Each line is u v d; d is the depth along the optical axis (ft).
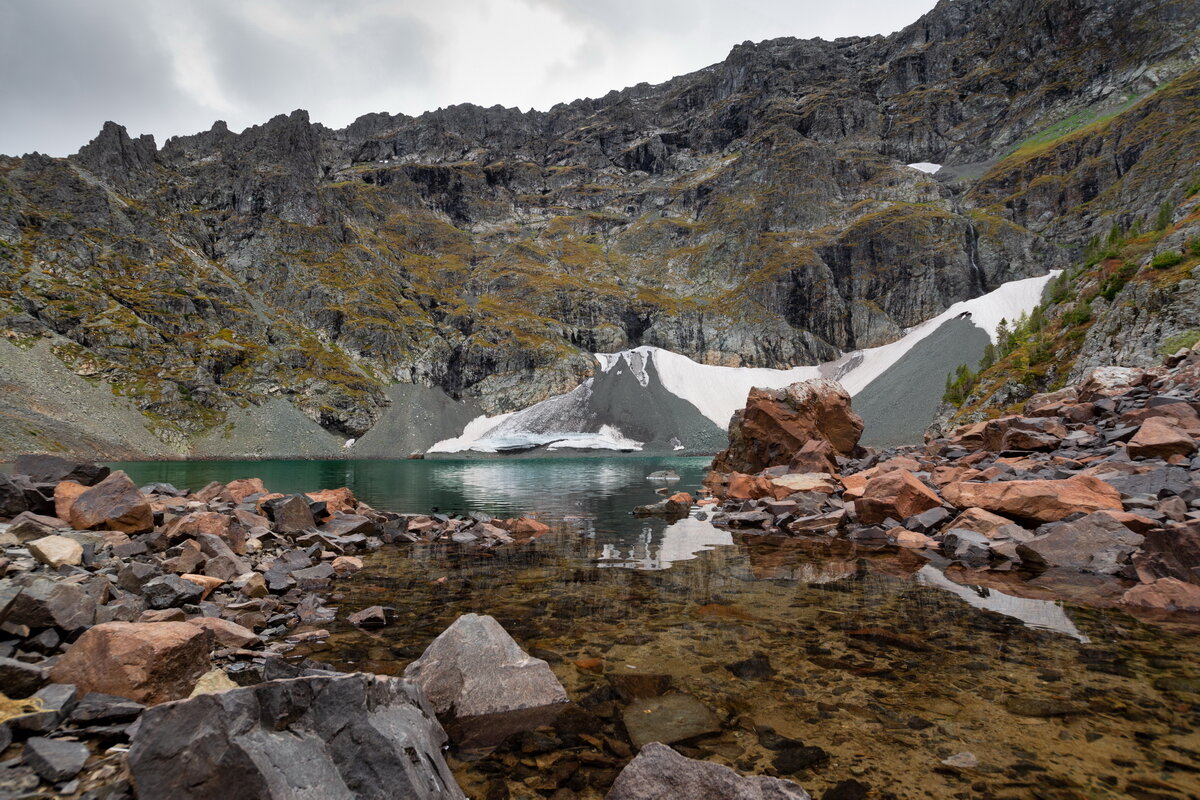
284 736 14.42
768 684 24.70
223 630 29.58
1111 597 38.93
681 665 27.17
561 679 25.55
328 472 240.12
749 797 14.84
